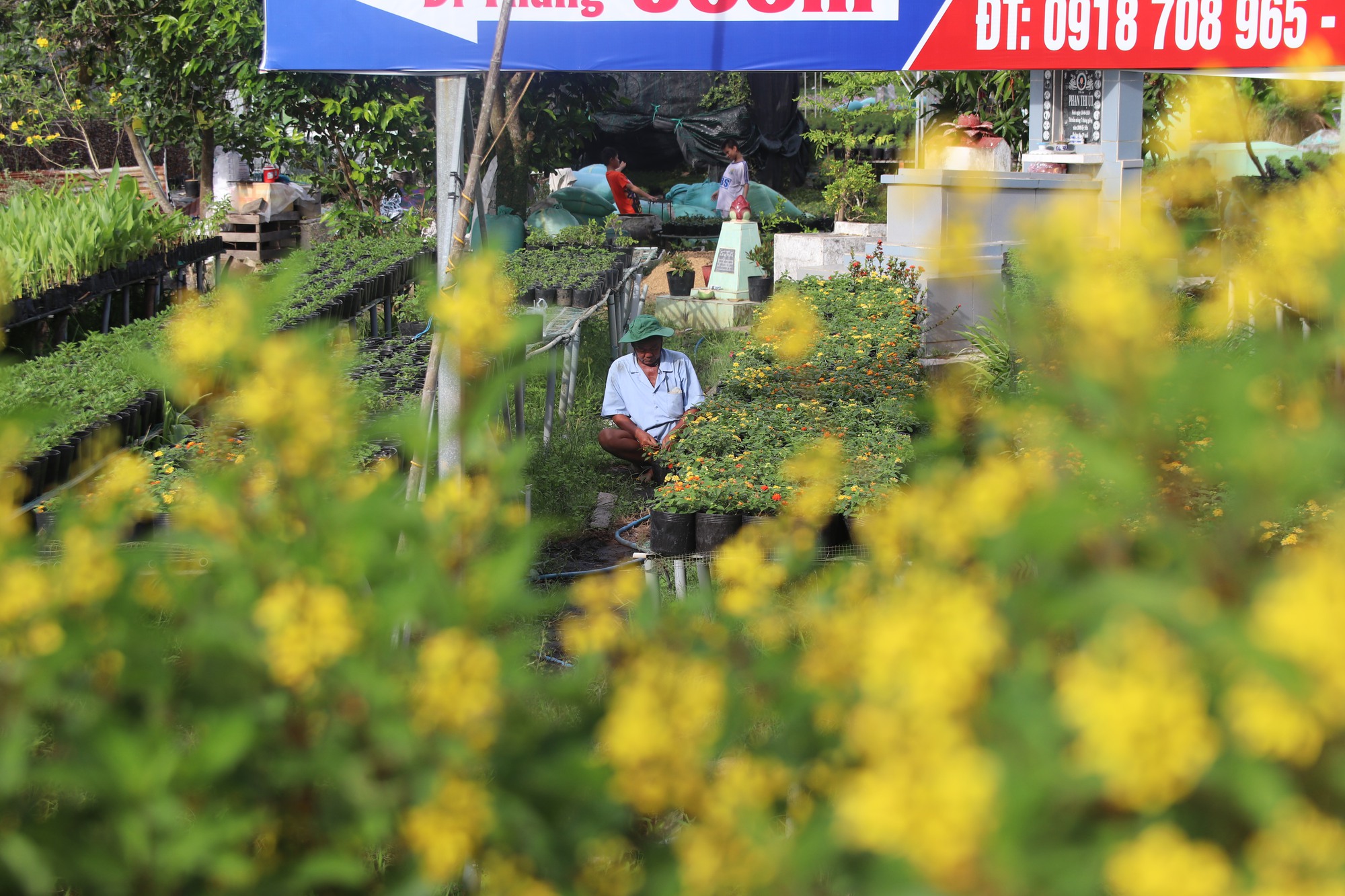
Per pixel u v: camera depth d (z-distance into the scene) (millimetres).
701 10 5562
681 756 1535
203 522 1708
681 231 20828
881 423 7738
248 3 15336
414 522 1656
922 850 1120
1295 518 2805
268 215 17031
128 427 6012
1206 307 1583
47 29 16531
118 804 1414
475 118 17312
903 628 1264
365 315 11945
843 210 21312
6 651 1529
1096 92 12438
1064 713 1168
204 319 1851
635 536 7457
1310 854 1112
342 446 1778
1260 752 1140
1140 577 1256
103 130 23156
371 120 15633
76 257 9711
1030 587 1387
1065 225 1521
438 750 1511
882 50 5680
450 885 2580
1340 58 5691
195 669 1609
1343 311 1449
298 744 1572
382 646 1600
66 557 1603
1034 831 1152
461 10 5414
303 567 1613
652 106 29172
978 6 5688
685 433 7676
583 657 1749
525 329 1947
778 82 28219
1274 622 1126
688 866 1465
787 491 6301
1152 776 1086
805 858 1332
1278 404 1430
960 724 1217
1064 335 1521
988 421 1628
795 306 3359
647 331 8422
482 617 1594
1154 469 1405
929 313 11422
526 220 19172
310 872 1477
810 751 1559
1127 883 1106
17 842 1413
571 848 1591
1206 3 5684
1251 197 1766
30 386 6184
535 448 7867
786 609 1854
